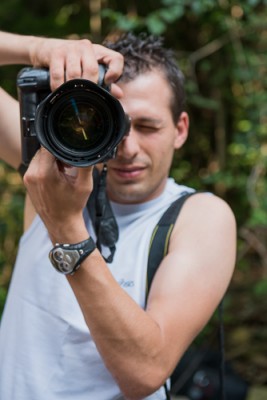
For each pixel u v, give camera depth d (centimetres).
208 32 678
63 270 176
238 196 729
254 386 597
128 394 186
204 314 200
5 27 670
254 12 619
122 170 219
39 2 696
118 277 213
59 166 173
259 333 678
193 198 222
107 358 181
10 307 228
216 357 520
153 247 212
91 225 222
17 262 236
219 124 736
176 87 230
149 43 230
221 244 212
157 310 193
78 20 696
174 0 524
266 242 635
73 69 189
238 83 687
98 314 177
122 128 171
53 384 209
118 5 684
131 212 223
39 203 176
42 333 214
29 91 190
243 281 766
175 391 495
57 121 170
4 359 221
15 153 242
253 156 614
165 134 223
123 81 220
